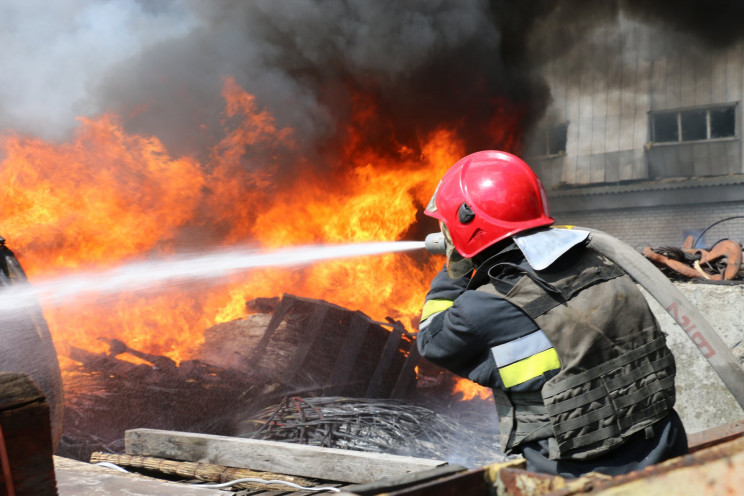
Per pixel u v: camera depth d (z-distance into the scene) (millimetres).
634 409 1552
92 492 2424
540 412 1600
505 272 1727
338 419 4512
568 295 1614
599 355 1561
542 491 1187
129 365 5332
